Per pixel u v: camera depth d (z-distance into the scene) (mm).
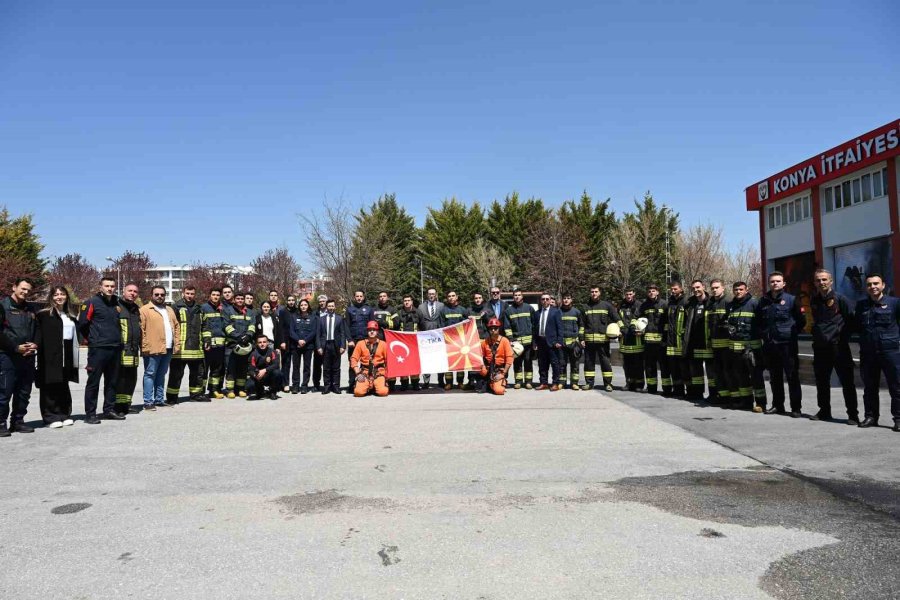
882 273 29453
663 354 11945
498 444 7410
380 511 4879
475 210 58281
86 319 9172
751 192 39094
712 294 10680
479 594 3389
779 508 4863
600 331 12906
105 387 9648
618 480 5738
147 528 4535
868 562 3791
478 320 13523
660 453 6859
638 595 3365
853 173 30984
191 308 11805
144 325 10680
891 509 4816
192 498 5305
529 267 51781
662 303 12078
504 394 12312
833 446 7113
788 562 3803
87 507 5066
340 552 4020
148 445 7559
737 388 10172
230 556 3971
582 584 3508
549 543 4152
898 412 8094
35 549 4129
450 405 10781
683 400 11172
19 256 43750
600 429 8336
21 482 5859
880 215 29219
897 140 27516
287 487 5617
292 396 12508
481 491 5410
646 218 53062
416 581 3564
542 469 6176
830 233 32562
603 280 51969
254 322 12750
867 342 8258
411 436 7961
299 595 3398
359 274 43812
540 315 13086
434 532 4383
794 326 9336
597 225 55031
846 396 8727
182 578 3639
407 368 12570
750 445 7234
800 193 35188
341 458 6758
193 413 10219
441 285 56750
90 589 3506
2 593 3463
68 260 62562
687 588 3449
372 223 50250
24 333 8406
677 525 4492
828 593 3375
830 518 4617
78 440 7906
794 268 36031
